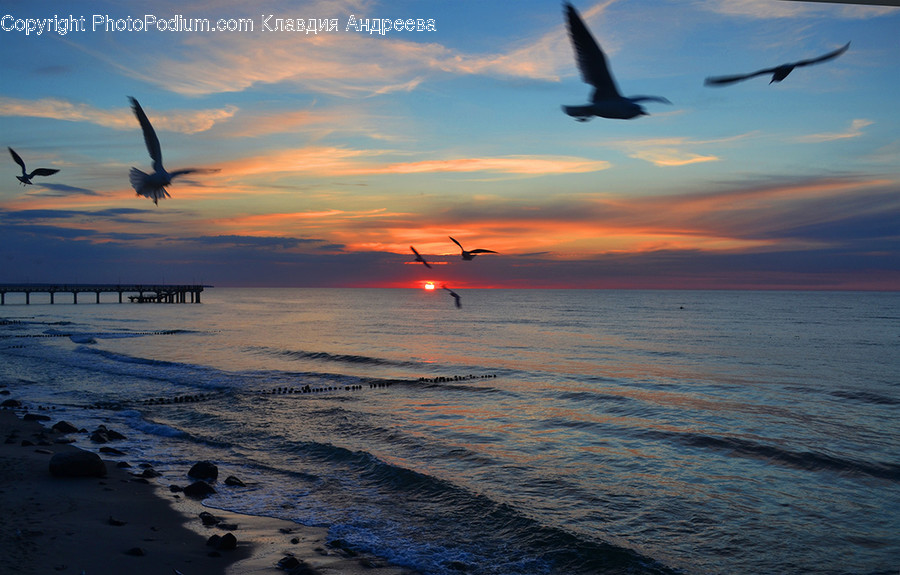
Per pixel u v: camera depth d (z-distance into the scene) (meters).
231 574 11.11
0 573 10.15
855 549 12.57
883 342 61.81
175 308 138.88
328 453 19.16
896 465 18.14
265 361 44.00
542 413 26.12
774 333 73.69
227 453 19.53
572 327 85.12
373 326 85.75
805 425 23.69
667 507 14.79
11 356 44.66
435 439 21.14
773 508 14.81
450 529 13.45
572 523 13.70
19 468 16.50
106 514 13.55
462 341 62.81
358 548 12.49
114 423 23.61
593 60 4.45
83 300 182.00
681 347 57.00
